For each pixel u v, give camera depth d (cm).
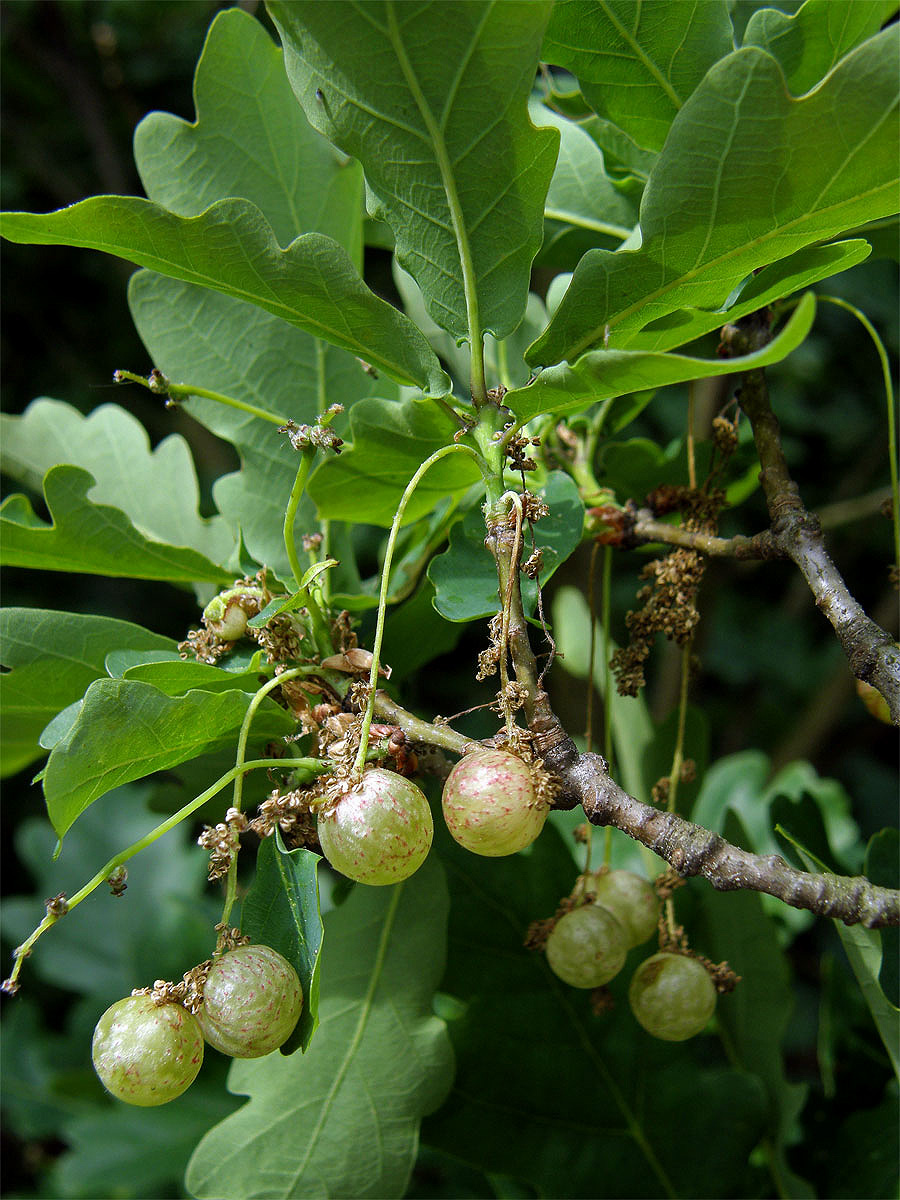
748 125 13
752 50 12
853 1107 17
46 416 18
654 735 19
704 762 19
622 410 17
